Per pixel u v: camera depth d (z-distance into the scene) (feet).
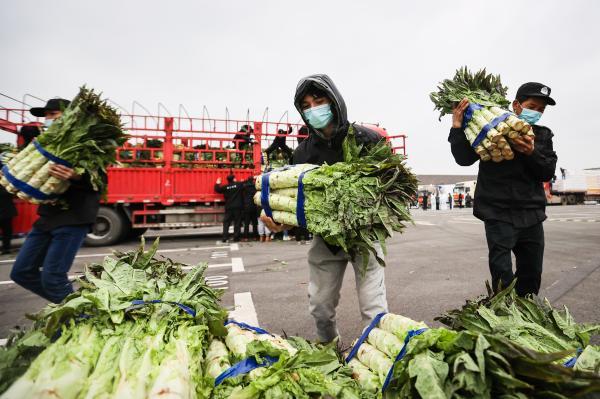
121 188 30.55
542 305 5.76
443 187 183.62
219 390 4.45
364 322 7.47
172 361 4.22
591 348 4.47
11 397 3.68
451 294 14.20
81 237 9.87
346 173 6.79
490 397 3.79
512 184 9.40
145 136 30.83
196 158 32.86
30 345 4.44
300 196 6.88
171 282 6.09
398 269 19.47
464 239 32.63
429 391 3.79
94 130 9.73
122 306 4.77
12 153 10.04
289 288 15.67
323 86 7.61
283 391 4.18
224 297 14.32
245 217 32.63
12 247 30.83
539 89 10.17
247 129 33.68
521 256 10.07
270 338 5.41
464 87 10.64
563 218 54.75
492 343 3.95
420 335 4.62
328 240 6.64
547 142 9.94
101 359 4.18
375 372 5.41
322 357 4.83
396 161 6.88
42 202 9.27
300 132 34.40
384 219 6.36
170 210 31.68
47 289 9.43
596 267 17.85
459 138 10.07
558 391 3.76
